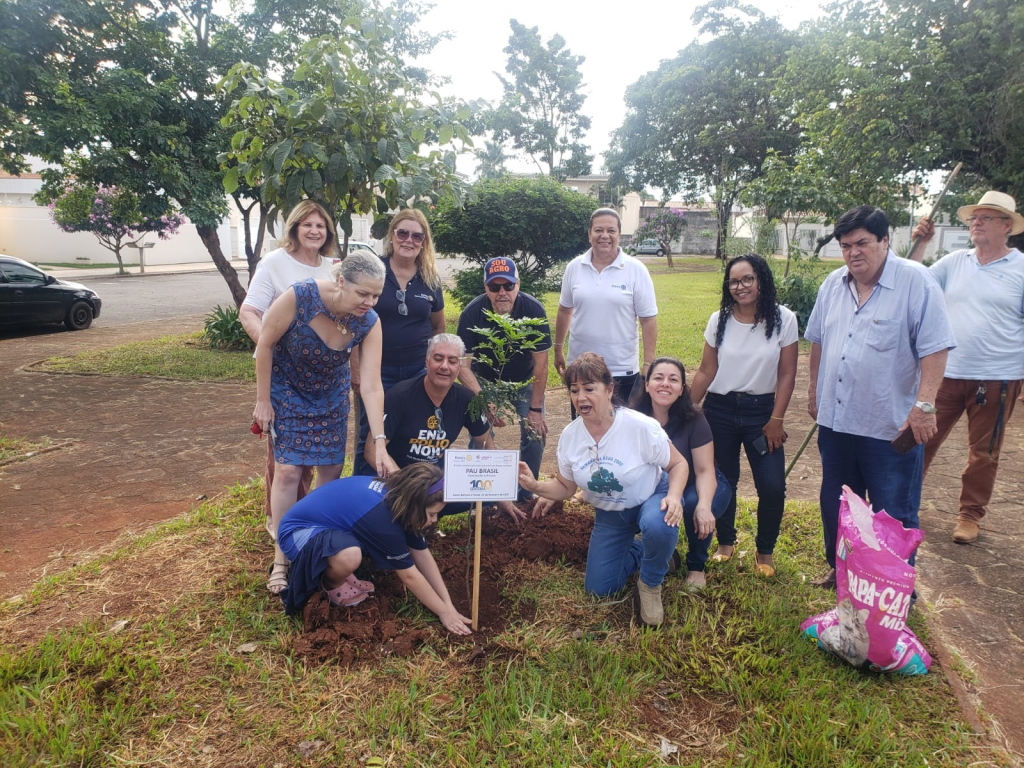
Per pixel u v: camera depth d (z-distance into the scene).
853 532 2.96
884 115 13.13
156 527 4.50
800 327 12.41
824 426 3.61
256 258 11.67
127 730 2.61
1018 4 12.09
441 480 3.20
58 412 7.54
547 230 12.69
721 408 3.88
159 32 10.29
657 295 19.52
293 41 10.80
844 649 3.05
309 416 3.59
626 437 3.41
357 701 2.79
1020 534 4.50
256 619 3.33
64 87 8.68
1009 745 2.66
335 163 3.99
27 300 13.01
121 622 3.29
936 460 5.99
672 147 33.47
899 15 13.88
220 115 10.50
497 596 3.62
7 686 2.82
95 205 25.28
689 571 3.81
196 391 8.60
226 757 2.50
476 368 4.36
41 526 4.58
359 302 3.27
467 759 2.50
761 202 13.77
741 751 2.58
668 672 3.04
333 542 3.12
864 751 2.58
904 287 3.27
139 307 18.50
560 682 2.94
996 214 4.27
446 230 12.27
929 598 3.75
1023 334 4.25
